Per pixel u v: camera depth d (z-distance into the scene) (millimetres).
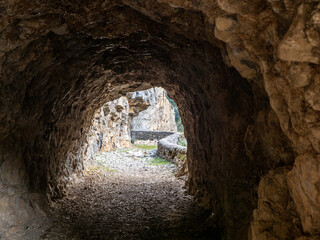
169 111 32125
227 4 1936
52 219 4535
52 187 5656
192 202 5844
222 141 4059
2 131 3486
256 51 2123
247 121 3258
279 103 2082
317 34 1511
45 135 5039
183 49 4008
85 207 5613
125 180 8492
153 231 4492
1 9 2457
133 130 23203
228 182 3717
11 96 3381
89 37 4023
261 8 1896
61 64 4332
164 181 8281
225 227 3766
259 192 2607
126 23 3688
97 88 6723
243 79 3125
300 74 1697
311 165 1821
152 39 4230
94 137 12695
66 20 3303
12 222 3645
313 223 1884
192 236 4227
